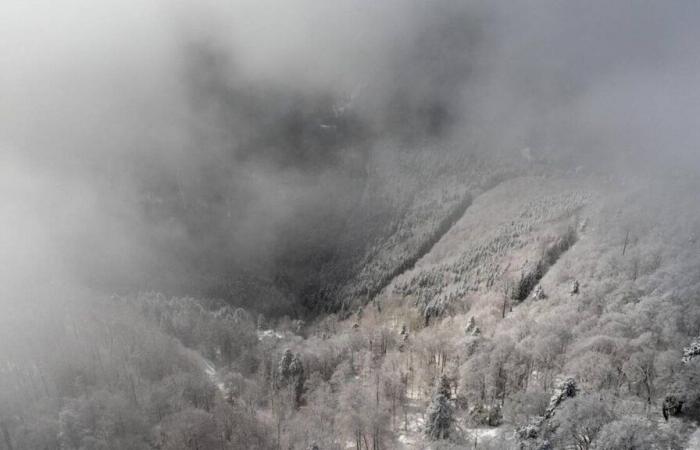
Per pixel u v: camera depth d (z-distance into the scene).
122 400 134.12
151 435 128.12
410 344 172.25
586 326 125.50
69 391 142.88
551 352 119.38
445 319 196.75
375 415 121.06
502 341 129.75
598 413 84.06
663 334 106.38
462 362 135.75
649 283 137.38
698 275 130.62
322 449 117.75
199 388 149.50
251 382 158.25
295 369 156.75
